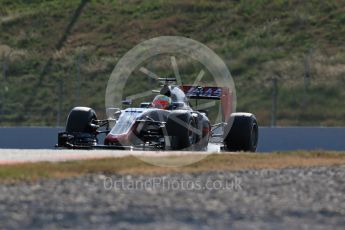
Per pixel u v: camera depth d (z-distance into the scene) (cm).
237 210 3834
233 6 18725
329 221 3634
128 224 3456
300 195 4297
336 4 18500
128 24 17975
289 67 15525
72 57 16375
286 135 11169
